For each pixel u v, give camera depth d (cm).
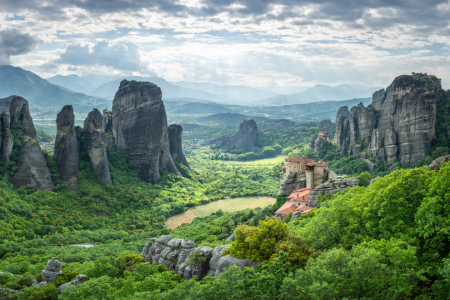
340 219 6353
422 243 5191
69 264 9375
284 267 5131
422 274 4822
